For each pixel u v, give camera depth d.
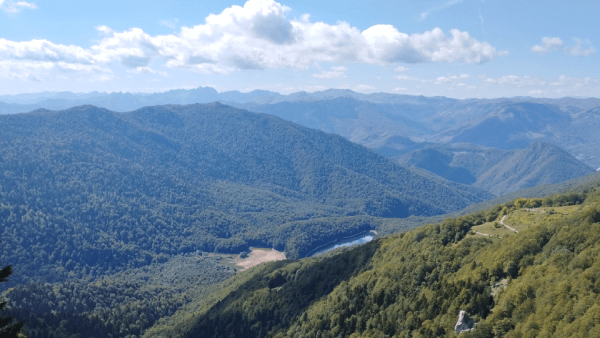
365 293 186.38
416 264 175.12
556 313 106.06
